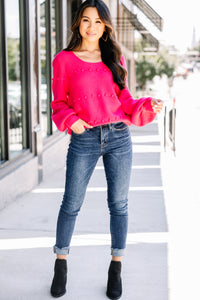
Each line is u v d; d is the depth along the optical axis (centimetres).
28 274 280
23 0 469
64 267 254
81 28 234
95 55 240
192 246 331
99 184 521
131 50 2114
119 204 249
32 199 450
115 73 236
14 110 464
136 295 255
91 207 426
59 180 534
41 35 547
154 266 295
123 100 247
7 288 261
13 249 320
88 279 274
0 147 425
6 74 412
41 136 514
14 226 370
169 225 377
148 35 1647
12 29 453
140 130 1014
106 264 296
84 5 232
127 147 242
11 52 454
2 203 412
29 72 480
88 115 233
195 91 2873
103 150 238
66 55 237
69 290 259
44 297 251
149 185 516
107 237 346
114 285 251
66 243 252
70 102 240
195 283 272
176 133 940
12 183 433
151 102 238
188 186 511
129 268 290
